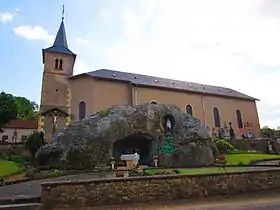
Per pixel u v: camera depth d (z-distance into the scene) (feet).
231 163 71.82
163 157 71.00
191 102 124.06
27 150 87.86
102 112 74.69
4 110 110.11
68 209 27.53
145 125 73.05
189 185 32.96
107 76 109.70
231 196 33.94
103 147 65.82
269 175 38.22
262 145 109.50
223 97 135.74
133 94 108.37
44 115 101.40
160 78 132.36
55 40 123.75
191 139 75.00
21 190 36.68
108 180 29.76
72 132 68.33
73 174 53.42
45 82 110.22
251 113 143.95
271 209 27.45
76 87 108.68
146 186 31.07
